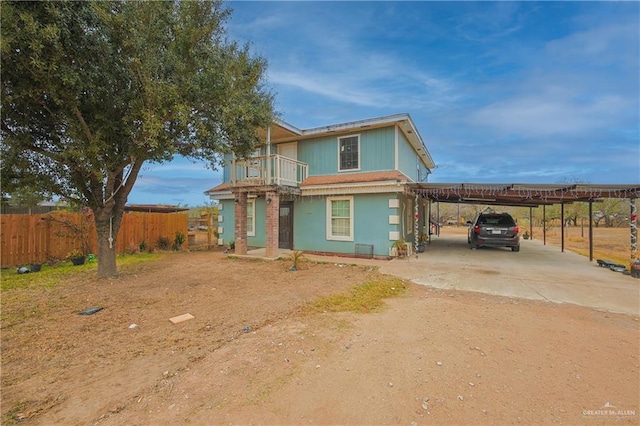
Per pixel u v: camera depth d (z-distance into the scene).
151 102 6.33
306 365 3.38
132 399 2.78
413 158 16.95
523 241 19.45
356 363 3.42
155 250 14.31
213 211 22.12
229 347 3.88
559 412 2.56
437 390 2.88
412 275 8.48
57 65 5.62
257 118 8.46
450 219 41.50
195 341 4.09
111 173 7.63
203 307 5.63
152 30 6.23
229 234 16.12
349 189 12.12
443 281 7.77
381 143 12.55
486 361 3.46
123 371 3.30
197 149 8.05
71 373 3.28
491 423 2.42
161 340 4.14
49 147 7.10
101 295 6.50
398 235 11.55
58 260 10.91
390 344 3.93
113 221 8.44
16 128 6.54
